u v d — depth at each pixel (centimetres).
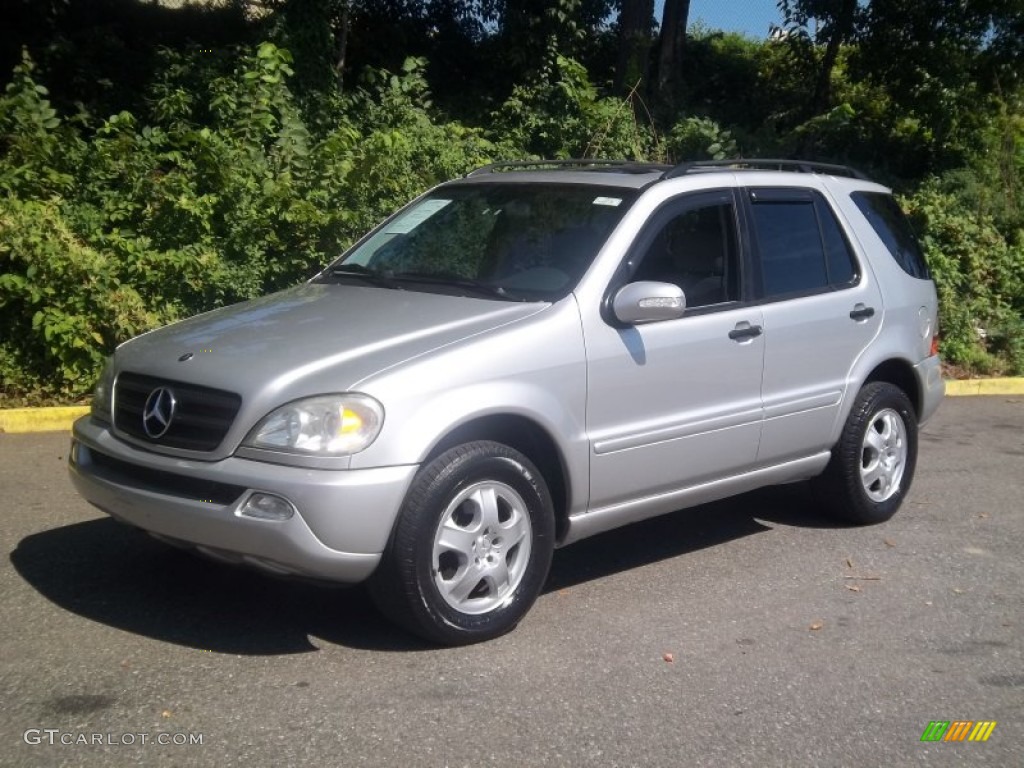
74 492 711
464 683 470
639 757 419
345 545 459
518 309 533
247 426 465
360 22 1698
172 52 1357
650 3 1652
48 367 899
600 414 539
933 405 745
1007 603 596
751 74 1944
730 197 625
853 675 499
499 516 507
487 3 1695
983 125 1711
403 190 1110
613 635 529
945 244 1409
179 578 573
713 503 758
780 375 627
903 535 705
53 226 895
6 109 1020
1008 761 431
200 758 403
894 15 1684
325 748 413
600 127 1398
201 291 966
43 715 430
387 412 466
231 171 1005
